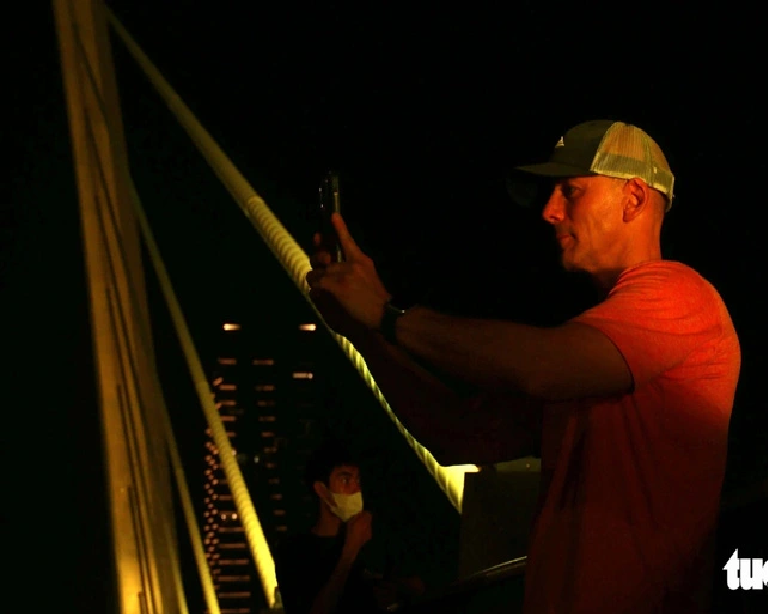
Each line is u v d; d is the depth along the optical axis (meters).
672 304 2.03
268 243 5.30
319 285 2.37
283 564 4.20
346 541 4.04
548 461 2.20
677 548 2.00
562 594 2.03
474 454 2.63
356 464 4.18
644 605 1.99
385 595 4.14
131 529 6.93
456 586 3.13
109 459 7.19
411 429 2.64
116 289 7.83
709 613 2.07
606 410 2.05
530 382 1.95
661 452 2.02
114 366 7.61
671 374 2.03
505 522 3.53
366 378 4.16
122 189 8.38
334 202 2.38
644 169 2.21
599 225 2.21
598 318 2.00
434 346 2.04
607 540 2.01
